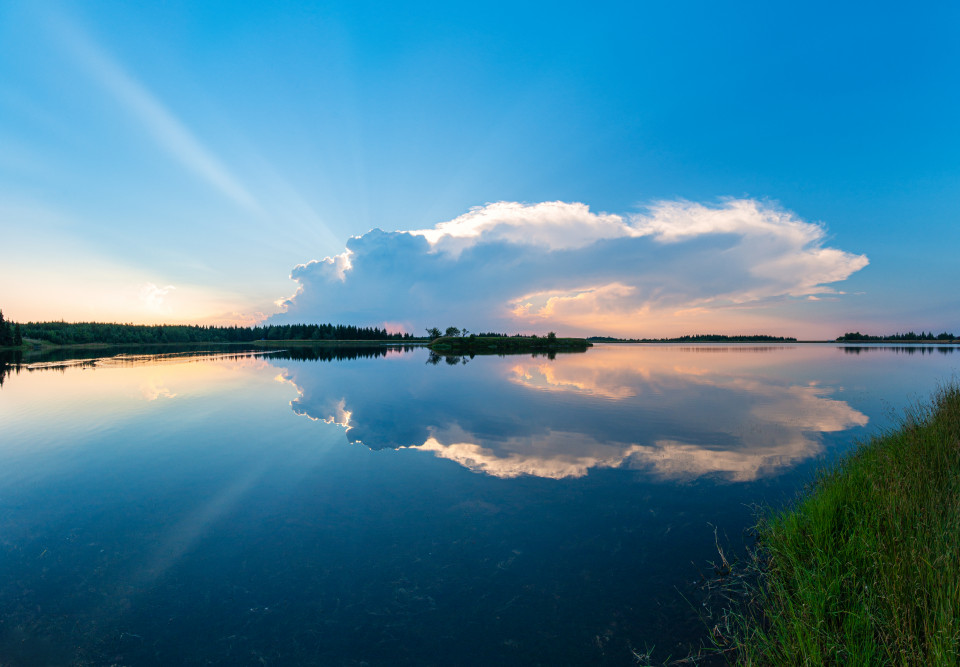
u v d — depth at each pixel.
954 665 3.58
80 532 8.05
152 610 5.86
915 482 6.81
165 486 10.28
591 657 4.95
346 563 6.97
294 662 4.93
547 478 10.62
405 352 79.38
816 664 4.24
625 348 109.94
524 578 6.50
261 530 8.09
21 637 5.33
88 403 20.92
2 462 11.96
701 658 4.85
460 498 9.48
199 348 106.00
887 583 4.67
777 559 6.35
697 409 19.22
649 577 6.46
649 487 9.95
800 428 15.48
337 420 17.12
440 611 5.80
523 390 25.44
